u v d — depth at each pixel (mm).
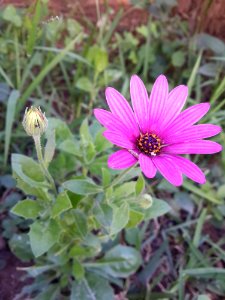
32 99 199
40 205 141
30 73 201
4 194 185
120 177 130
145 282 176
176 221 194
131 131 120
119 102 118
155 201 150
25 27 199
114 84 219
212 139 201
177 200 194
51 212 137
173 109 126
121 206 130
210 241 185
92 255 162
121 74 208
